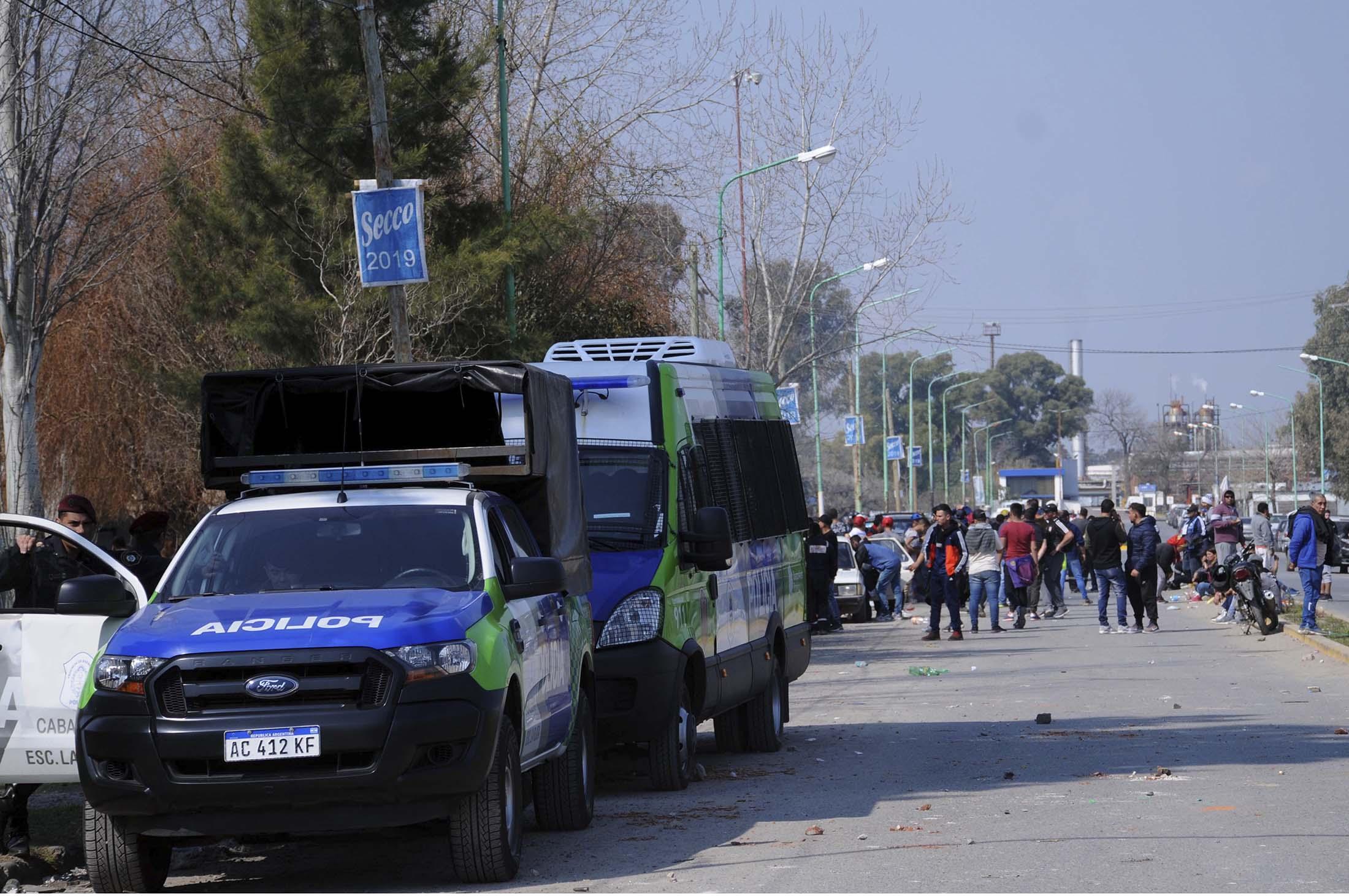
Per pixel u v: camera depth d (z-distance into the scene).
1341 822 15.94
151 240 46.28
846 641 49.09
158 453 49.28
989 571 50.56
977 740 24.05
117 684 13.05
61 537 16.66
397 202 27.31
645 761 22.83
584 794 16.83
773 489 25.47
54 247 32.72
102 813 13.33
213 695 12.89
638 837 16.34
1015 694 30.84
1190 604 63.09
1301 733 23.78
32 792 15.70
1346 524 91.81
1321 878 13.15
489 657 13.56
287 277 38.31
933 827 16.31
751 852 15.20
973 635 49.69
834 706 30.19
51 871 15.18
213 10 40.28
